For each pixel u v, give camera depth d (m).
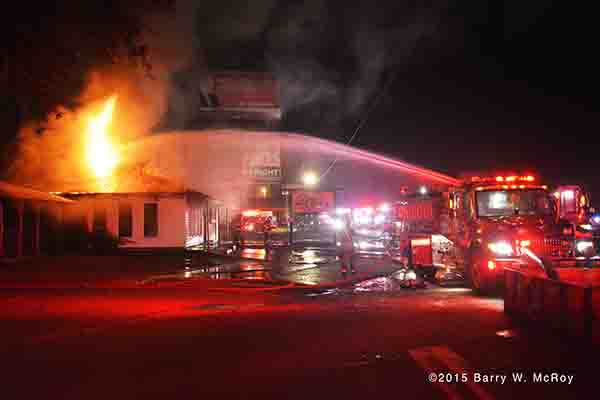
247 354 7.89
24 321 10.65
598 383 6.39
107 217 26.12
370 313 11.48
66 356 7.84
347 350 8.08
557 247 14.33
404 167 34.44
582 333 8.14
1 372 7.04
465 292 15.28
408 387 6.28
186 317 11.12
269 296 14.73
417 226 19.23
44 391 6.28
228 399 5.96
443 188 17.41
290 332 9.45
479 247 14.59
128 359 7.66
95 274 19.22
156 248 26.11
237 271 20.31
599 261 13.89
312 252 29.39
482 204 15.37
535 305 9.70
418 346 8.27
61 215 25.81
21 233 22.80
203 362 7.47
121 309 12.27
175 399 5.99
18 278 18.11
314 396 6.02
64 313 11.65
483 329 9.57
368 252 28.47
